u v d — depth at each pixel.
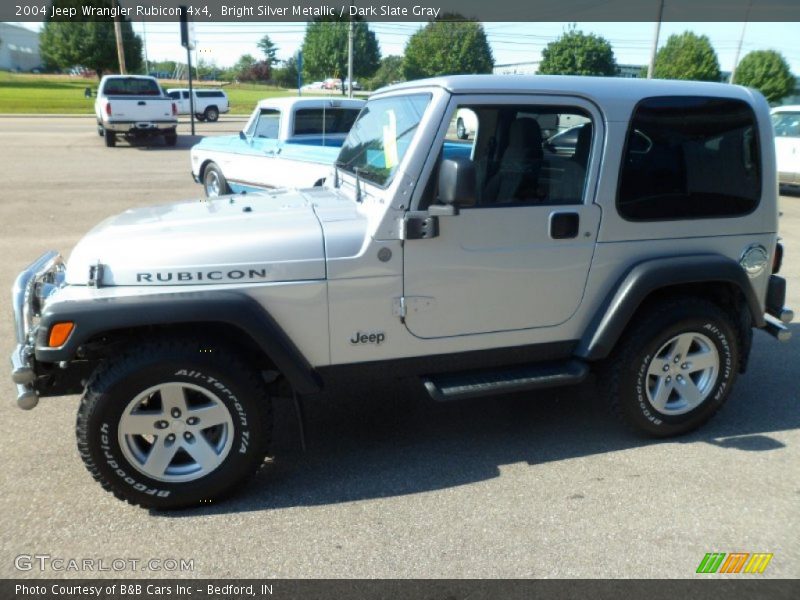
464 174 2.78
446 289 3.15
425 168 2.98
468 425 3.84
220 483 2.98
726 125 3.46
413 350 3.21
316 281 2.96
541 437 3.70
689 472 3.33
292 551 2.73
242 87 60.81
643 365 3.44
